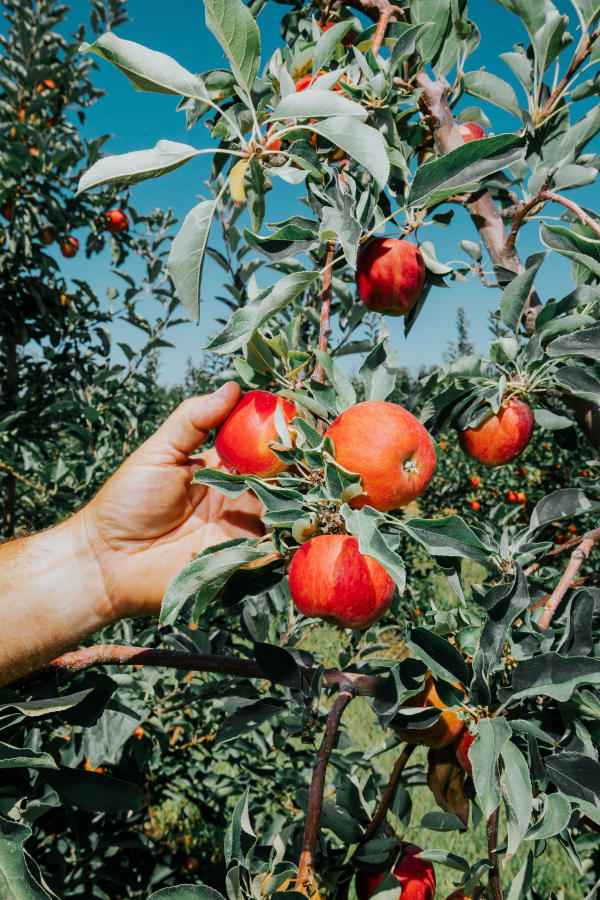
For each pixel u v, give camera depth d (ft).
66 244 7.17
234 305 3.30
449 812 2.08
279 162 1.98
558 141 2.20
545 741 1.77
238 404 1.99
